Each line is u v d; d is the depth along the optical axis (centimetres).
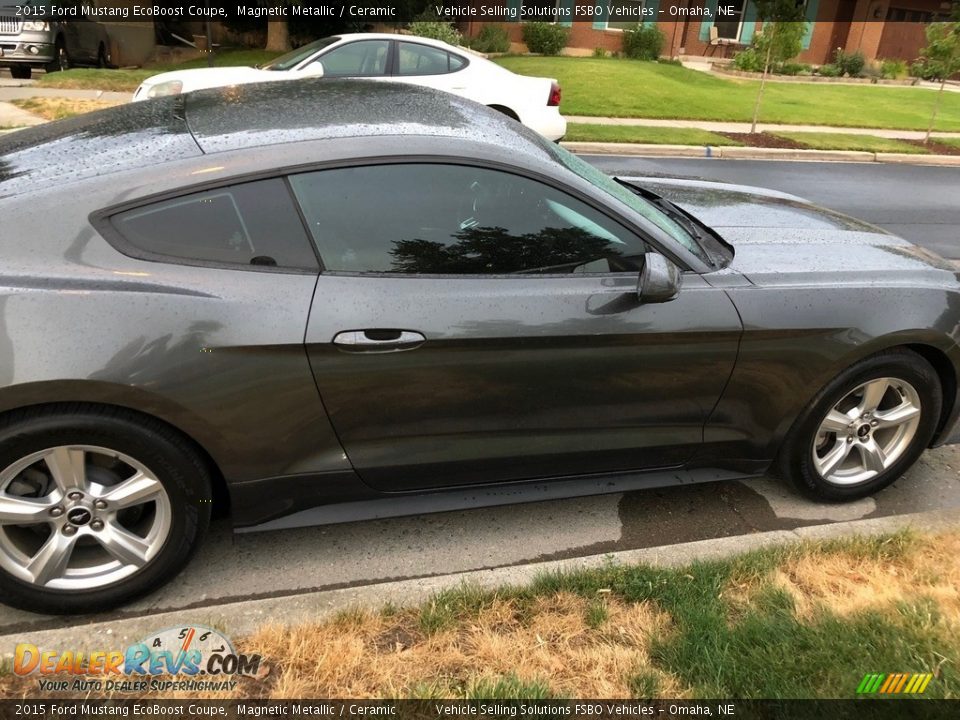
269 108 269
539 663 217
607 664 217
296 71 842
